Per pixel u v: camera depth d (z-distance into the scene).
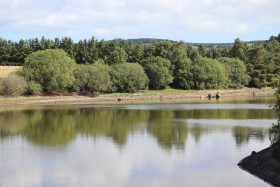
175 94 142.38
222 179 30.91
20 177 32.56
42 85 125.19
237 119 68.94
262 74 168.38
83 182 31.08
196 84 157.38
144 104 108.12
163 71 153.88
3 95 113.12
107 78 130.88
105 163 37.00
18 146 45.56
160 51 177.12
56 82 122.00
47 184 30.66
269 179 29.47
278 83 33.88
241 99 126.12
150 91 148.88
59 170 34.66
